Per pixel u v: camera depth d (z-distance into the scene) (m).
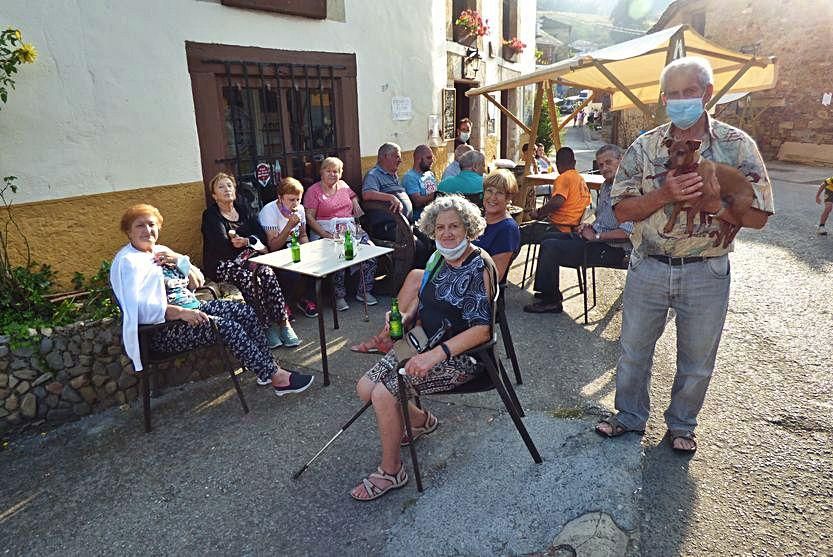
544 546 2.29
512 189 3.69
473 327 2.54
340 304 5.02
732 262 6.37
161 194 4.32
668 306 2.74
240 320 3.48
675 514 2.49
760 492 2.62
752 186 2.35
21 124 3.49
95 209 3.92
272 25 4.98
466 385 2.72
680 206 2.41
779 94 17.27
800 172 14.90
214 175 4.69
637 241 2.71
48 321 3.34
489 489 2.62
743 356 4.00
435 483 2.70
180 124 4.38
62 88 3.65
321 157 5.71
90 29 3.74
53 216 3.71
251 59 4.83
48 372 3.24
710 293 2.60
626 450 2.84
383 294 5.48
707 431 3.10
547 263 4.80
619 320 4.72
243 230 4.46
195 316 3.17
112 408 3.47
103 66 3.85
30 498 2.71
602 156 4.55
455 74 8.62
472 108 9.76
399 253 5.23
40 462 2.98
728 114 18.94
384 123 6.48
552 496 2.54
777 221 8.55
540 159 9.91
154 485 2.78
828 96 15.95
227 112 4.80
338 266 3.81
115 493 2.73
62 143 3.70
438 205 2.61
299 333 4.54
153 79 4.15
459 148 7.00
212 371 3.86
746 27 18.03
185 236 4.54
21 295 3.45
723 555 2.27
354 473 2.83
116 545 2.41
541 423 3.13
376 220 5.72
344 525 2.48
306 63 5.35
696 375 2.78
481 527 2.40
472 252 2.66
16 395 3.16
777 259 6.43
